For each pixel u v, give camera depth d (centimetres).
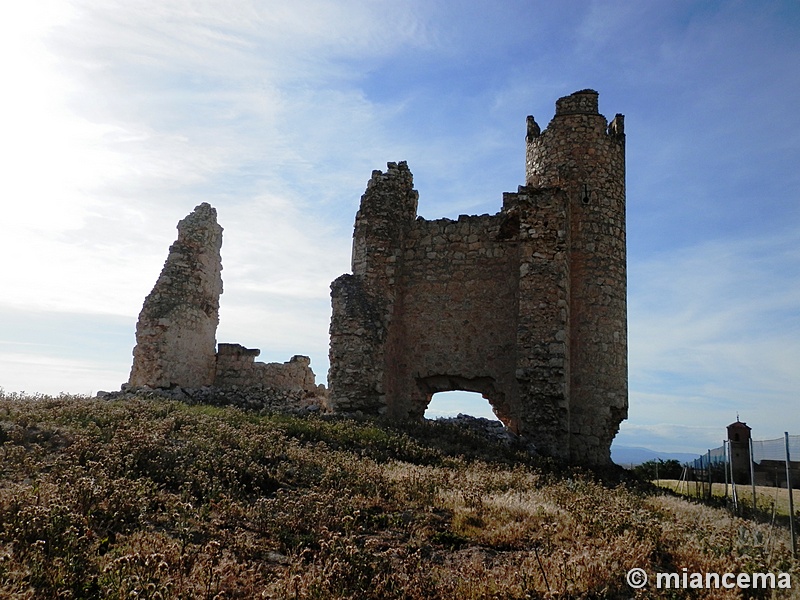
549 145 2194
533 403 1900
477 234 2192
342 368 2059
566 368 1928
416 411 2164
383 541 806
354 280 2173
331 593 616
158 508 844
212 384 2409
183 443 1181
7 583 556
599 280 2055
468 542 827
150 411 1492
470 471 1316
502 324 2109
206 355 2366
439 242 2227
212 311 2400
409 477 1100
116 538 729
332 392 2064
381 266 2184
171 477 972
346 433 1523
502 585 649
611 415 1998
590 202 2100
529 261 1984
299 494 955
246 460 1097
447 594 639
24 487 836
